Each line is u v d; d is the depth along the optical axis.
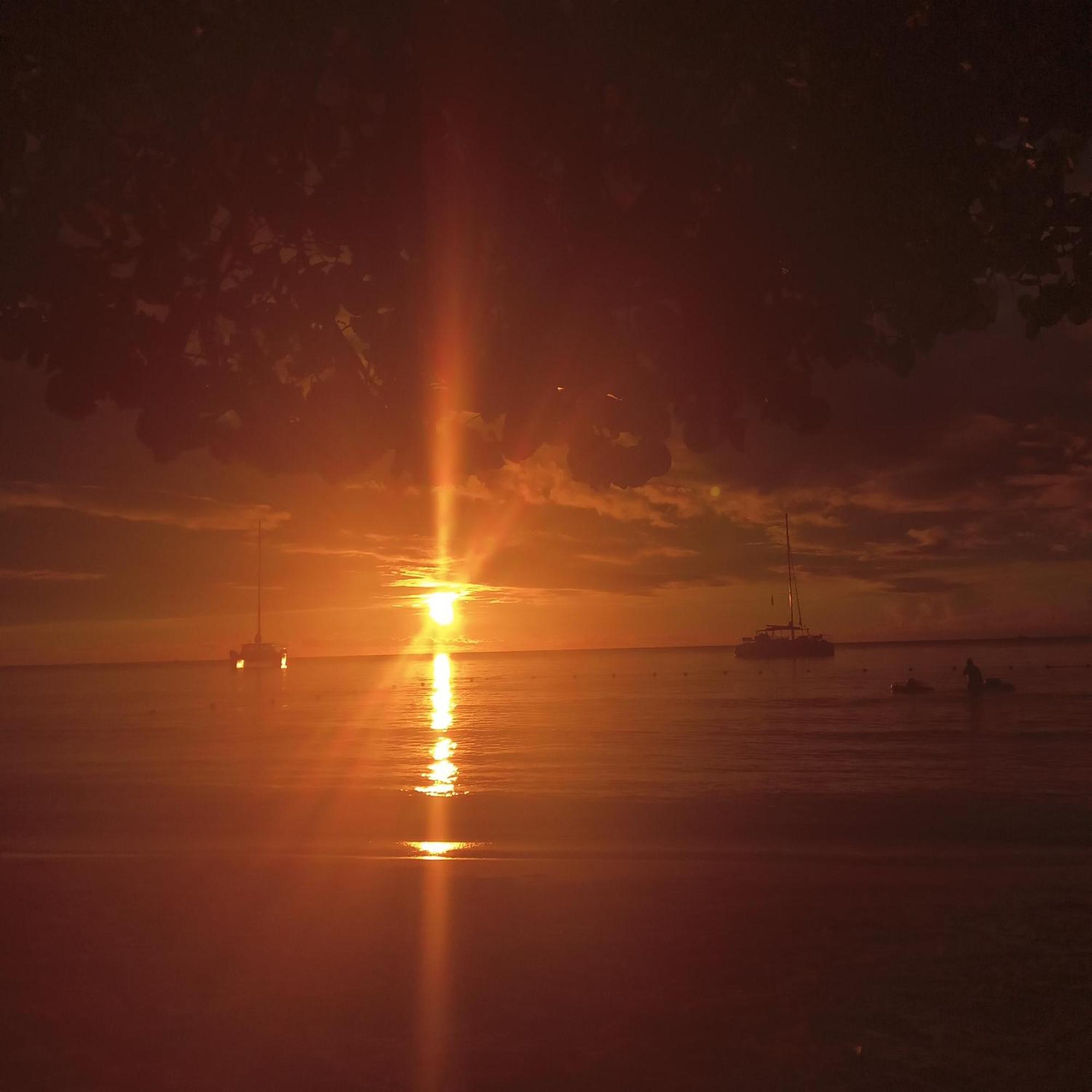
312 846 11.63
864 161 3.22
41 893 8.01
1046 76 3.28
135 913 7.31
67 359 3.41
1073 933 6.52
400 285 3.21
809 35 3.15
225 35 3.15
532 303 3.17
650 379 3.35
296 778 22.33
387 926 6.89
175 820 15.20
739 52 3.13
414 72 3.09
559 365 3.22
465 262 3.19
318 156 3.17
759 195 3.19
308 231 3.32
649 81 3.13
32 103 3.22
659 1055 4.62
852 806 16.55
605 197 3.16
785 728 35.09
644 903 7.51
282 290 3.38
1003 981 5.59
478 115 3.11
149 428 3.48
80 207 3.32
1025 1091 4.19
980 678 48.94
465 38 3.08
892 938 6.47
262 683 98.50
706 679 84.94
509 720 42.72
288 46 3.13
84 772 23.89
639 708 49.00
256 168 3.19
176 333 3.39
